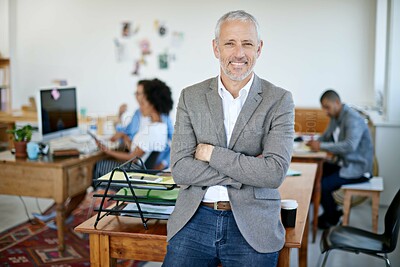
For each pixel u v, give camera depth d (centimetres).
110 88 714
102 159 426
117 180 224
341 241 300
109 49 708
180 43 677
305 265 337
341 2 611
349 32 613
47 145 411
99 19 706
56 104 440
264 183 198
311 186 293
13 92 728
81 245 405
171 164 210
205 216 206
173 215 212
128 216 230
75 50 722
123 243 224
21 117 623
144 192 227
